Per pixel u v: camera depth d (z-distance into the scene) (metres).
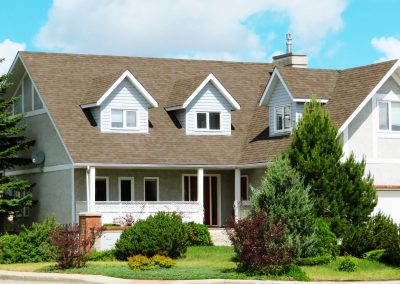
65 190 45.81
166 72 52.44
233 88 52.62
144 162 45.16
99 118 46.22
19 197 50.41
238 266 32.16
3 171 53.94
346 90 43.91
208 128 48.75
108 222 43.94
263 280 29.77
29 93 49.91
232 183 49.50
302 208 33.72
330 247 34.53
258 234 31.16
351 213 36.84
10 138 47.47
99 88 46.97
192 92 48.12
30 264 37.12
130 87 47.03
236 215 46.28
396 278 30.70
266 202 33.94
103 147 45.16
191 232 41.09
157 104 47.91
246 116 50.78
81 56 51.06
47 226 39.19
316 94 44.06
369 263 33.50
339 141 37.84
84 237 38.12
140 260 33.41
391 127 43.78
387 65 43.16
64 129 45.44
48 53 50.28
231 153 47.66
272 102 46.34
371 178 39.38
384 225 36.09
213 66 54.06
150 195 47.59
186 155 46.59
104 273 32.16
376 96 43.53
